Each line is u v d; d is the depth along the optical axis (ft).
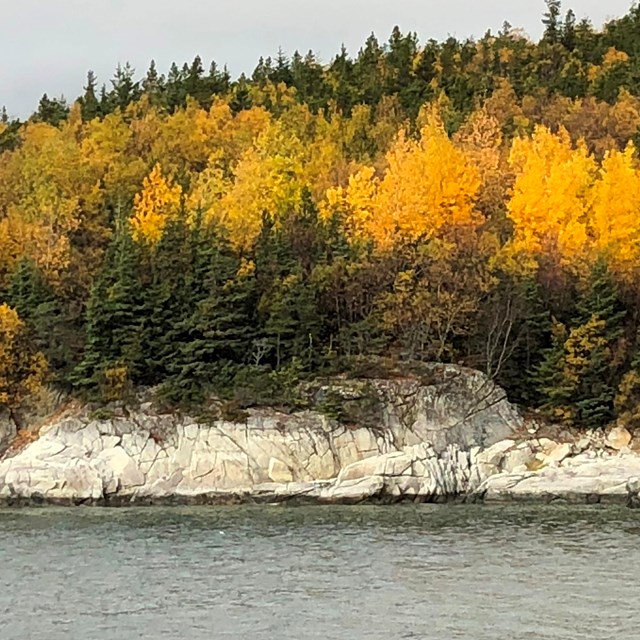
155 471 256.11
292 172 342.44
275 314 281.74
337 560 176.35
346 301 297.53
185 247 293.84
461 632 132.98
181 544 192.54
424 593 152.56
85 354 276.00
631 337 291.17
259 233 307.99
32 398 281.33
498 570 166.71
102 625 138.10
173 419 265.13
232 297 281.74
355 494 245.86
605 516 221.05
